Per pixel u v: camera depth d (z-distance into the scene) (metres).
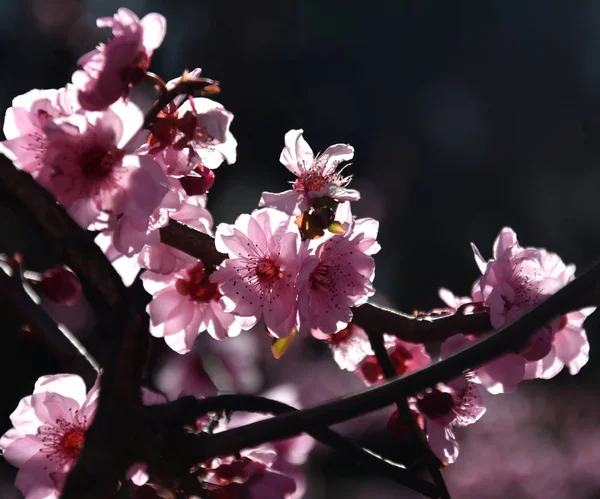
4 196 0.89
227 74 5.02
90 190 0.92
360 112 5.48
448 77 5.92
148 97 0.95
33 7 3.57
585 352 0.99
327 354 2.01
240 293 0.95
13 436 0.95
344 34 5.49
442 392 0.97
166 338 0.97
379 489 2.24
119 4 4.38
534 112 6.01
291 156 0.97
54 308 1.71
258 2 5.12
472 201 5.45
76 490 0.88
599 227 5.48
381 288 4.51
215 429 0.95
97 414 0.89
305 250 0.96
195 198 0.97
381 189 5.21
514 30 6.15
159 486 0.92
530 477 2.17
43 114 0.93
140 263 0.95
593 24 6.26
